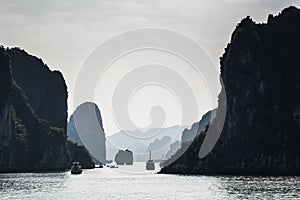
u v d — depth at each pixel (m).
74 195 166.12
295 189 180.12
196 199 152.25
